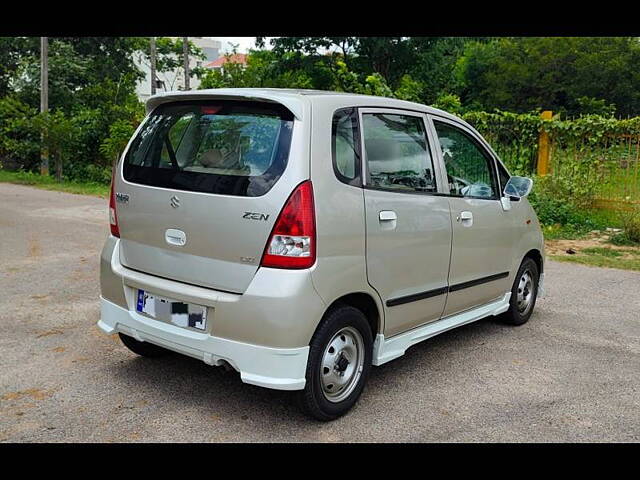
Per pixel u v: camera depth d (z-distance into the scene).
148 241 3.95
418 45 32.12
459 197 4.79
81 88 27.91
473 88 41.09
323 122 3.67
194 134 3.91
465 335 5.71
